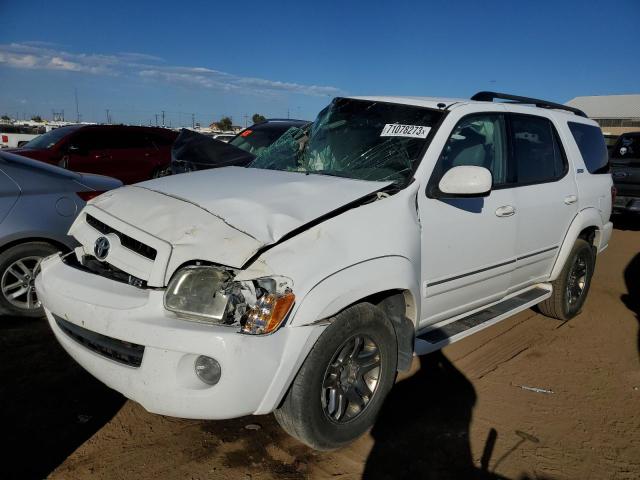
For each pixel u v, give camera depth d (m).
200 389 2.38
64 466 2.67
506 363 4.14
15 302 4.38
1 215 4.23
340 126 3.90
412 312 3.14
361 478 2.70
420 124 3.59
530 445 3.06
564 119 4.86
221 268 2.45
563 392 3.71
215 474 2.67
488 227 3.65
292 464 2.78
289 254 2.52
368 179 3.40
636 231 10.38
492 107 3.98
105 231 2.91
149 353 2.39
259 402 2.44
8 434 2.91
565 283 4.88
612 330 4.96
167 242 2.53
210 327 2.35
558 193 4.43
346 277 2.61
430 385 3.73
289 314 2.44
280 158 4.04
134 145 10.73
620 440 3.15
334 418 2.76
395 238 2.92
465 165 3.52
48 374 3.60
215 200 2.84
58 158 9.75
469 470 2.81
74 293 2.68
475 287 3.73
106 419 3.10
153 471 2.67
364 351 2.88
